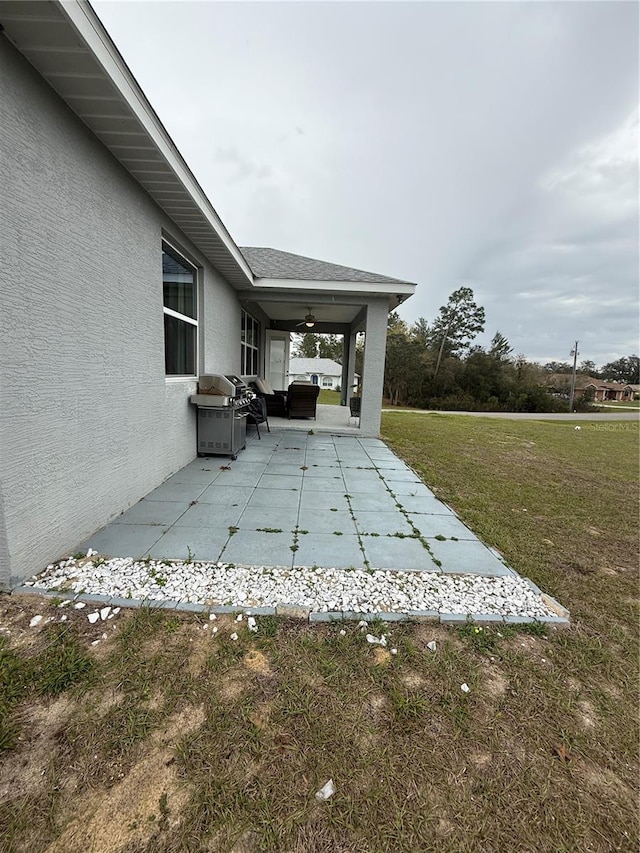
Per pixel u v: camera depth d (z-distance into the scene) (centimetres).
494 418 1914
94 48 197
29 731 138
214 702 154
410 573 263
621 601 250
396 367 3138
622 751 144
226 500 379
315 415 1003
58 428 246
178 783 124
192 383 509
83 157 258
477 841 112
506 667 183
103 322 292
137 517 329
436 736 145
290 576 248
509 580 263
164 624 196
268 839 110
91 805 117
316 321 1209
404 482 482
